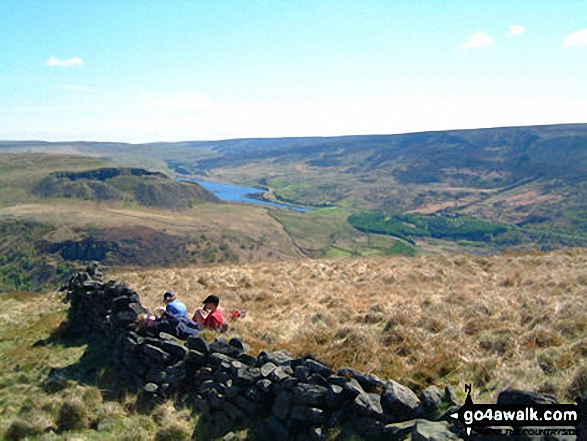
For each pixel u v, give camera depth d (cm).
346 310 1418
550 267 1878
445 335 1069
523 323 1130
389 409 766
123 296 1337
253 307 1648
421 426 671
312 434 797
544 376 799
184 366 1055
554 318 1066
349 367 877
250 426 879
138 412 1002
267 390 891
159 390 1037
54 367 1225
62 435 907
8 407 1020
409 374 887
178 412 974
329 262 2603
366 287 1792
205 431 906
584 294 1326
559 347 889
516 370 838
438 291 1619
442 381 856
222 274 2230
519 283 1634
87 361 1288
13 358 1325
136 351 1148
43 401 1028
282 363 944
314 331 1223
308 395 825
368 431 748
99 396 1071
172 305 1241
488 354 958
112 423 949
